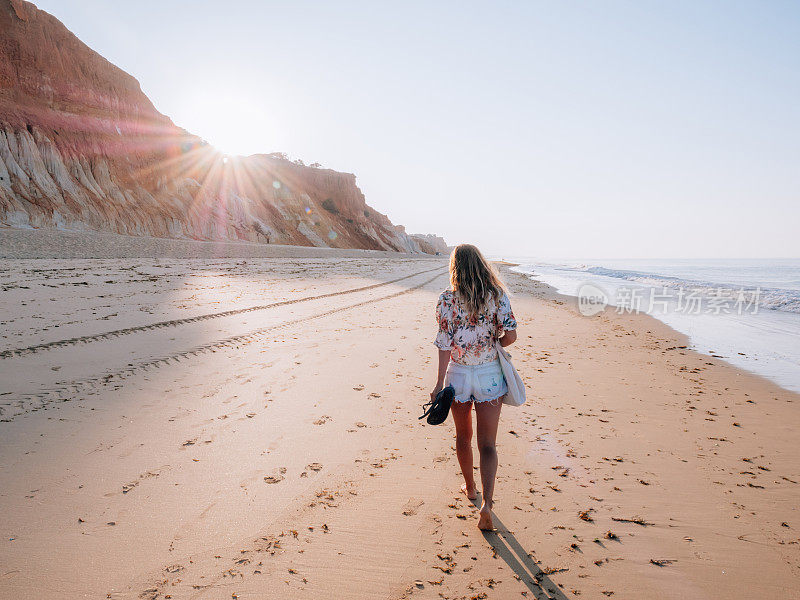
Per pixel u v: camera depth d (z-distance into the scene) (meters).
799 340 10.95
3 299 9.87
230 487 3.47
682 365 8.13
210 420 4.73
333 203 104.88
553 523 3.16
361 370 6.86
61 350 6.64
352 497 3.42
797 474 3.97
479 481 3.73
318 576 2.57
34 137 42.25
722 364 8.32
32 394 5.02
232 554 2.72
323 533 2.96
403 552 2.80
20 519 2.94
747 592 2.53
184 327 8.78
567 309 16.08
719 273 51.34
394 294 17.33
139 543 2.77
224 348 7.57
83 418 4.55
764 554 2.87
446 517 3.20
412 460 4.06
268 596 2.39
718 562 2.78
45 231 27.69
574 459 4.17
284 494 3.41
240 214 66.12
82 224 40.53
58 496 3.22
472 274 3.09
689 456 4.30
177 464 3.78
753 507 3.42
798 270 64.50
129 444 4.08
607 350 9.21
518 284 27.92
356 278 23.02
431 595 2.46
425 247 152.50
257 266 25.89
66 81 49.06
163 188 54.84
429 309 13.54
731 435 4.85
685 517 3.27
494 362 3.16
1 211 35.50
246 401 5.33
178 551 2.72
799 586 2.58
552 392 6.20
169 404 5.08
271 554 2.73
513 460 4.12
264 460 3.94
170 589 2.41
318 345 8.30
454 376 3.15
